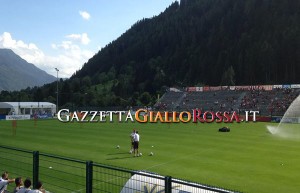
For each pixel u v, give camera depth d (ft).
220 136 172.96
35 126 237.25
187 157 108.88
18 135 175.63
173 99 457.68
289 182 75.82
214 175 83.10
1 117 325.21
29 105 404.57
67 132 191.93
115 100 534.78
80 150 123.44
